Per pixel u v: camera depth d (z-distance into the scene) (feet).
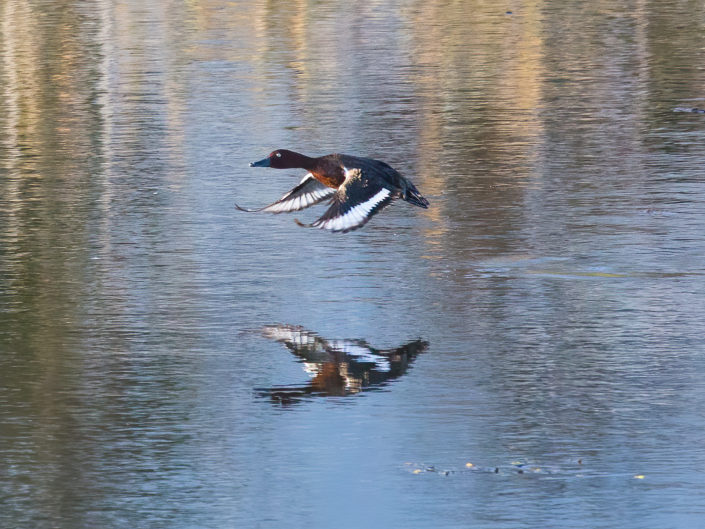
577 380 37.99
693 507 29.96
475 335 42.11
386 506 30.17
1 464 32.45
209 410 35.94
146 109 83.46
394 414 35.58
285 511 30.01
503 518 29.60
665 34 113.60
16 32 116.06
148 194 62.59
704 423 34.76
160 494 30.89
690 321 43.24
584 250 52.01
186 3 133.90
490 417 35.32
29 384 37.81
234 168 68.03
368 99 86.38
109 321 43.73
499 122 79.30
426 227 56.24
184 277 49.01
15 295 46.68
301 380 38.27
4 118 81.25
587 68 97.55
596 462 32.40
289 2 134.82
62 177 66.18
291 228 56.39
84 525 29.25
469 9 130.41
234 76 94.68
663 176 65.21
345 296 46.52
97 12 127.95
